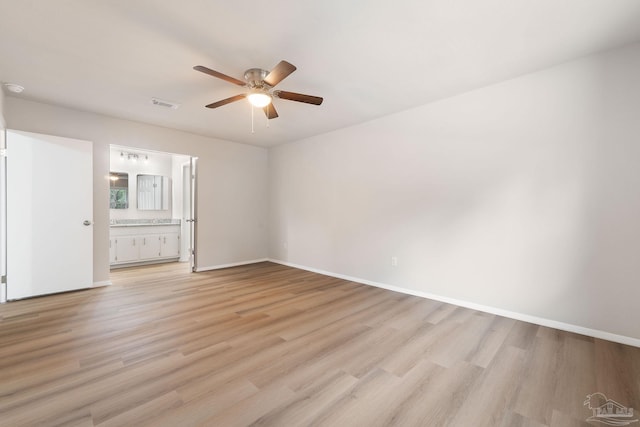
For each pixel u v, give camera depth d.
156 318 2.76
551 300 2.60
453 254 3.22
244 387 1.71
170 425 1.40
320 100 2.63
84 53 2.33
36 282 3.32
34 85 2.92
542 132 2.62
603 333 2.36
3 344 2.20
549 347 2.22
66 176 3.50
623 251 2.27
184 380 1.76
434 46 2.24
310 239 4.97
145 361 1.98
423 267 3.48
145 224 5.39
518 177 2.76
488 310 2.97
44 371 1.83
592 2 1.75
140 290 3.70
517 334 2.45
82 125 3.68
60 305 3.09
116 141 3.95
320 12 1.84
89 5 1.77
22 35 2.08
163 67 2.55
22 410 1.48
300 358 2.05
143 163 5.82
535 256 2.68
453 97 3.17
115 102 3.38
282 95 2.58
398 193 3.71
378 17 1.89
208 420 1.43
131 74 2.68
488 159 2.94
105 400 1.57
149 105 3.46
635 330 2.23
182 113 3.74
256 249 5.71
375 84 2.89
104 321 2.66
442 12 1.85
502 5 1.78
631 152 2.23
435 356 2.09
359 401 1.60
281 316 2.85
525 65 2.53
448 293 3.27
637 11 1.83
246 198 5.52
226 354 2.09
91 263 3.70
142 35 2.09
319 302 3.28
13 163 3.19
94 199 3.80
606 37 2.12
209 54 2.35
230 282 4.15
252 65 2.52
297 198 5.21
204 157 4.91
